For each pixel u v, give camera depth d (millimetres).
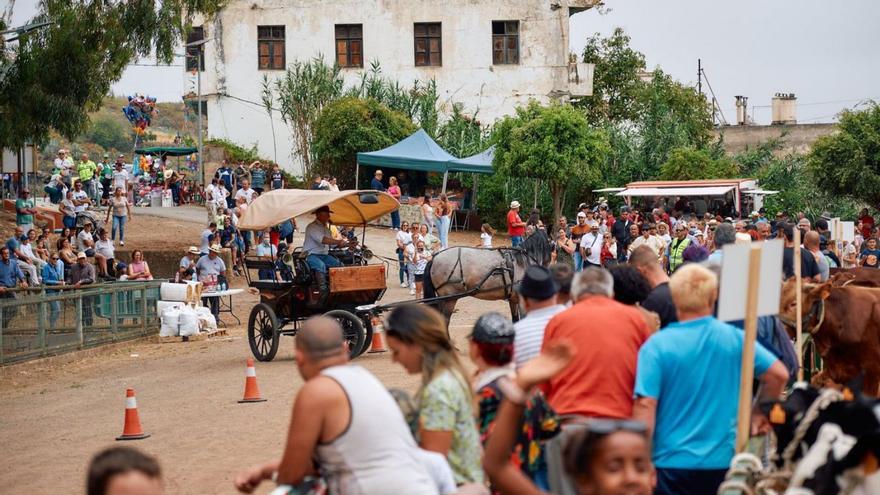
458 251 19188
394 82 51906
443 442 5988
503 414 5316
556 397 7000
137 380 19156
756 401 6887
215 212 38906
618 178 48344
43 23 27062
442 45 52219
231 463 11984
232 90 52094
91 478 4246
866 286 12703
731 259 6465
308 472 5473
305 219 45031
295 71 51281
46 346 21969
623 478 4328
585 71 53219
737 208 40469
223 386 17469
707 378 6543
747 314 6484
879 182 47062
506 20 52281
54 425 15281
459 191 47031
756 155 53781
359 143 47500
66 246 27672
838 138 47906
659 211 34938
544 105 52375
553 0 52156
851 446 5215
